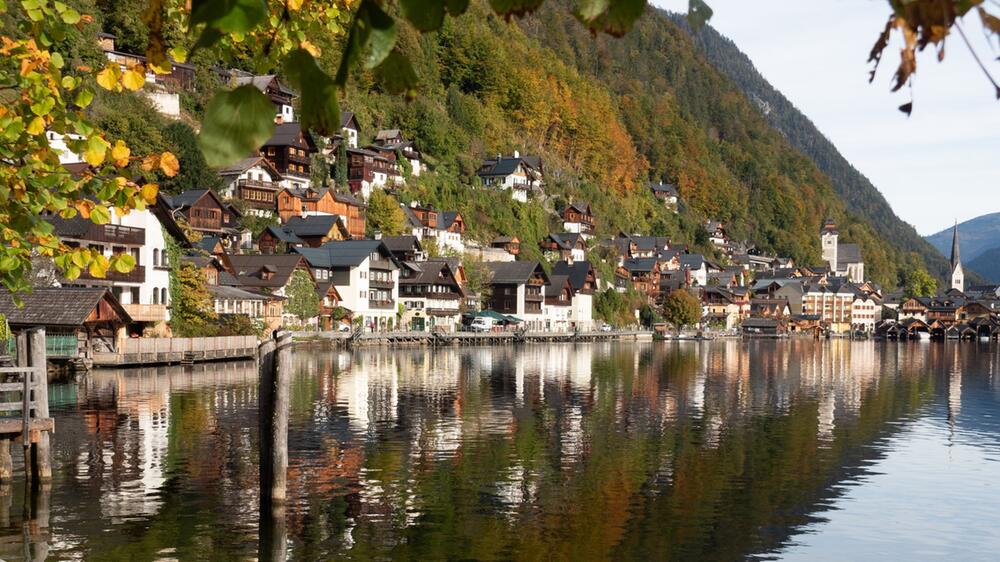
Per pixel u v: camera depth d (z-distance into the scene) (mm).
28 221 7969
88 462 25172
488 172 160875
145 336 62812
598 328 147250
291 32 6574
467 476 25094
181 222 83312
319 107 2363
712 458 28875
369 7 2340
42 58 6980
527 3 2248
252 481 23188
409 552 17906
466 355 88812
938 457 30000
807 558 18359
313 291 94938
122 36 102938
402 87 2424
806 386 58656
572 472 26062
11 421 21312
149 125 92375
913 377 69812
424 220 130000
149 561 16672
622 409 41750
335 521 19922
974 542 19750
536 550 18359
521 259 147125
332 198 114875
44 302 49625
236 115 2207
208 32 2191
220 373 53906
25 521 19062
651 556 18219
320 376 56656
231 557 17109
